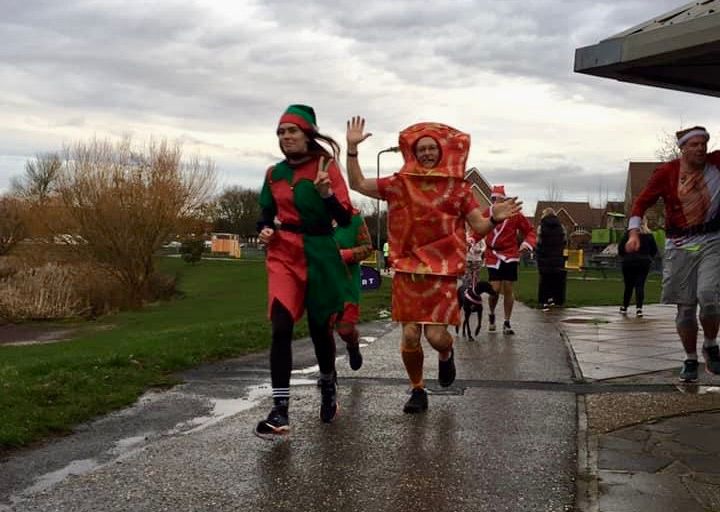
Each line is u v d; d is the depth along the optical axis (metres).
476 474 4.31
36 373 7.26
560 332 10.75
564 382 6.86
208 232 38.44
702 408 5.72
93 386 6.54
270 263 5.20
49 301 24.98
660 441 4.86
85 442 5.07
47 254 30.95
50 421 5.41
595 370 7.39
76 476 4.32
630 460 4.48
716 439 4.90
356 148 5.55
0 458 4.70
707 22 4.30
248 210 92.94
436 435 5.10
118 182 30.31
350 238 6.53
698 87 6.03
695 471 4.27
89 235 29.83
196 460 4.59
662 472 4.26
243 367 7.86
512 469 4.39
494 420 5.48
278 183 5.18
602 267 36.81
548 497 3.95
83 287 27.41
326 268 5.16
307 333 10.48
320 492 4.04
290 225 5.17
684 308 6.65
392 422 5.44
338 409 5.83
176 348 8.56
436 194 5.41
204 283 39.81
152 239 30.50
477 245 10.99
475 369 7.56
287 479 4.24
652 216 36.25
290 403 6.09
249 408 6.00
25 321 24.09
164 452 4.75
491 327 10.93
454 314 5.56
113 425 5.51
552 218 15.45
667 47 4.55
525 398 6.19
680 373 7.03
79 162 30.58
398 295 5.60
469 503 3.88
